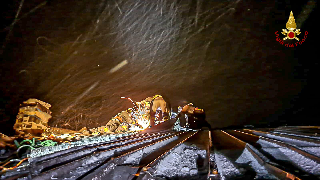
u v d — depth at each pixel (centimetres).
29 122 598
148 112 745
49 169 326
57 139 550
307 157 317
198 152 368
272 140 366
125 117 730
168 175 317
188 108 592
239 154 349
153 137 433
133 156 352
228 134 458
